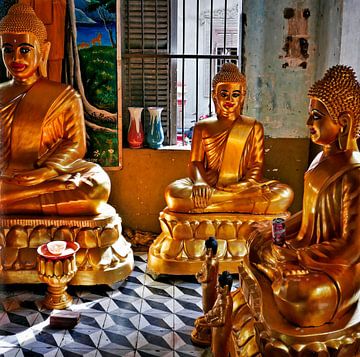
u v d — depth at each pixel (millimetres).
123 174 5965
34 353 3797
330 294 2996
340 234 3199
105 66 5734
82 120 5285
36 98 5105
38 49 5109
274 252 3240
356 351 3033
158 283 4930
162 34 6078
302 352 2889
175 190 5016
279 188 5109
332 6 5348
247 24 5746
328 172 3244
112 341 3959
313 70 5867
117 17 5645
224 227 4949
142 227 6074
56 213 4754
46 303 4438
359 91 3197
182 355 3787
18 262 4656
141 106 6199
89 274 4637
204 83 7996
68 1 5637
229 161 5238
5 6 5645
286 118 5953
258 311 3170
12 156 5070
